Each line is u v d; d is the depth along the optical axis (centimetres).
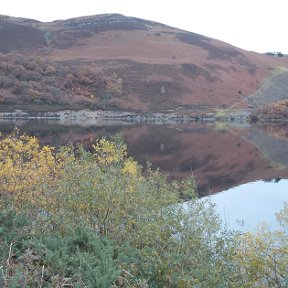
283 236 1050
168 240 715
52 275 605
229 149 5134
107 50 16350
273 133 7788
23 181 1012
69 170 971
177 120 11431
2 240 704
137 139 5741
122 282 638
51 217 848
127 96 12444
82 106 11081
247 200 2392
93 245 707
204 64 15862
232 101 13862
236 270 819
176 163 3831
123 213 898
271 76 16338
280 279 867
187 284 636
